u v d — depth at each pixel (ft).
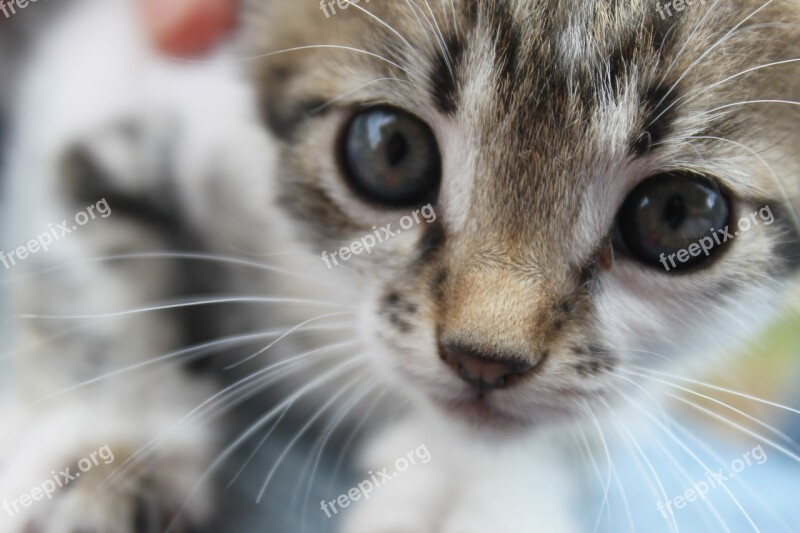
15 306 0.55
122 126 0.55
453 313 0.47
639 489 0.57
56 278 0.54
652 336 0.50
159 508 0.51
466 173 0.48
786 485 0.59
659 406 0.53
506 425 0.50
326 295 0.53
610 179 0.47
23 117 0.62
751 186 0.48
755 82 0.47
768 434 0.59
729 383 0.55
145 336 0.55
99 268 0.54
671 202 0.48
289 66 0.51
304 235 0.52
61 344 0.54
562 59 0.47
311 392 0.57
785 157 0.48
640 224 0.48
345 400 0.56
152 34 0.56
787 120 0.48
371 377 0.54
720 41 0.47
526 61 0.47
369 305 0.51
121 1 0.59
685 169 0.47
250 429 0.53
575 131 0.47
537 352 0.47
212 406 0.54
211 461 0.54
